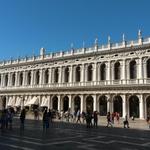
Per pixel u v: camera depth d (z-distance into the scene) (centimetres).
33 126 3856
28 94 8588
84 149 1930
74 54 7512
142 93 6034
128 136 2828
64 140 2406
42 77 8275
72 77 7481
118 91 6419
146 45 6084
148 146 2120
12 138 2477
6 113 3334
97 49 7031
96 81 6900
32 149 1888
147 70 6106
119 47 6594
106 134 2997
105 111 6700
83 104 7069
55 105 7888
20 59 9119
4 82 9569
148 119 4584
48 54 8269
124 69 6438
